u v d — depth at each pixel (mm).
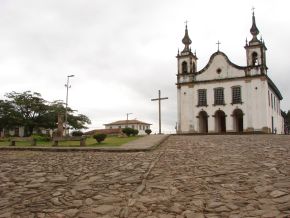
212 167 10859
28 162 13617
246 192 7738
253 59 45594
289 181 8492
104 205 7207
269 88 47219
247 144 17969
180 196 7656
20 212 6949
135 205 7117
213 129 46531
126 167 11500
